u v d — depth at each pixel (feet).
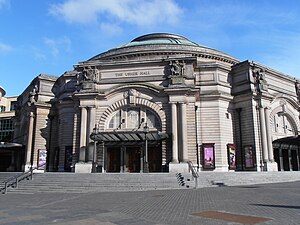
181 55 128.36
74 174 88.28
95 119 118.62
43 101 146.92
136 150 117.50
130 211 40.93
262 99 127.24
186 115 112.27
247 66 130.00
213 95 125.18
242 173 92.68
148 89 116.88
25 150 145.07
